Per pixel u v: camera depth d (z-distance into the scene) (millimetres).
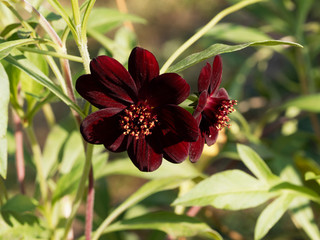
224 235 464
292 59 438
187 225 302
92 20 358
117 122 247
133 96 245
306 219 337
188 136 243
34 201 311
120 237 404
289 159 365
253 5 438
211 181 304
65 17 247
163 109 246
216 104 262
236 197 302
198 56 251
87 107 257
